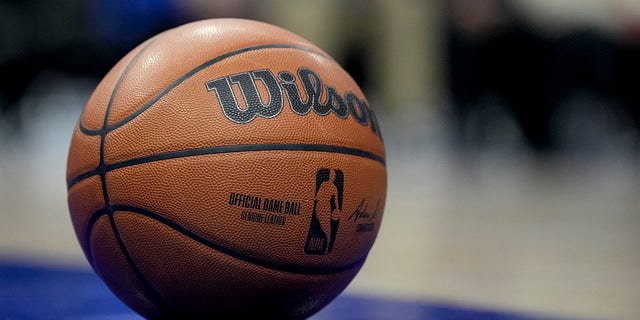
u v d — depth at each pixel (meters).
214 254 2.54
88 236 2.73
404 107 17.17
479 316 3.43
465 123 13.38
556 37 13.77
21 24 12.80
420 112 17.20
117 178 2.57
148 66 2.67
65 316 3.23
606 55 14.20
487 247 5.72
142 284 2.66
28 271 4.18
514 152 14.79
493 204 9.17
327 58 2.84
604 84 14.32
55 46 12.96
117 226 2.60
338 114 2.67
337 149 2.63
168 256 2.56
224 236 2.53
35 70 13.08
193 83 2.60
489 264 4.95
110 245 2.64
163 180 2.52
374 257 5.11
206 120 2.54
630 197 10.41
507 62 13.20
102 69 13.25
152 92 2.60
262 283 2.60
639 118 14.84
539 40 13.46
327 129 2.63
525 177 13.38
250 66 2.64
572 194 10.79
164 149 2.54
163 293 2.65
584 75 14.20
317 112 2.63
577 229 6.98
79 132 2.74
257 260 2.56
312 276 2.65
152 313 2.80
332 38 16.12
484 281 4.35
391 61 16.75
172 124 2.55
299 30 16.31
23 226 5.98
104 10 12.92
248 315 2.71
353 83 2.84
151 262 2.59
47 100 13.80
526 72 13.40
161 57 2.68
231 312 2.69
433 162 15.83
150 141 2.55
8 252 4.72
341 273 2.74
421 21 16.72
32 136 13.80
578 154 15.09
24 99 13.36
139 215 2.56
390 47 16.64
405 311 3.47
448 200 9.53
